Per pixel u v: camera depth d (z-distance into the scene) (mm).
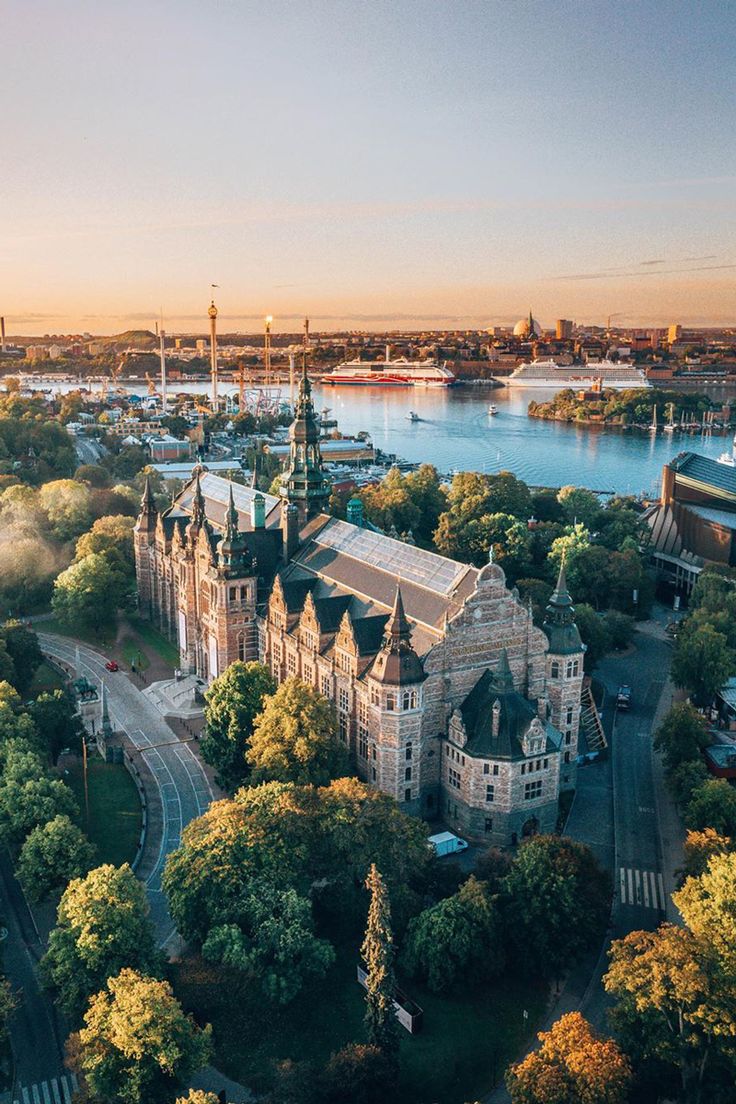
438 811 129875
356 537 158250
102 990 86375
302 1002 95125
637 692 178000
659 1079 81125
